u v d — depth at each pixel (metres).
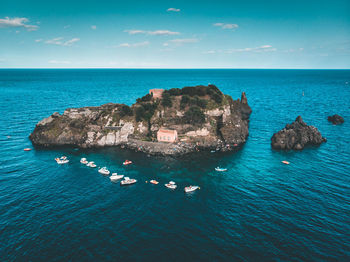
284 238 47.97
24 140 107.94
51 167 81.81
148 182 72.12
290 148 101.19
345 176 75.44
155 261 42.06
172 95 124.75
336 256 43.50
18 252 43.66
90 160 88.81
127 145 103.19
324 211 57.12
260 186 69.44
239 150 99.94
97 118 113.31
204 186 69.62
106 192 65.94
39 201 60.66
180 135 106.62
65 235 48.38
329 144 105.88
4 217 53.59
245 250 44.75
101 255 43.31
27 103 191.50
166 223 52.66
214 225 52.00
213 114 114.12
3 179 71.94
